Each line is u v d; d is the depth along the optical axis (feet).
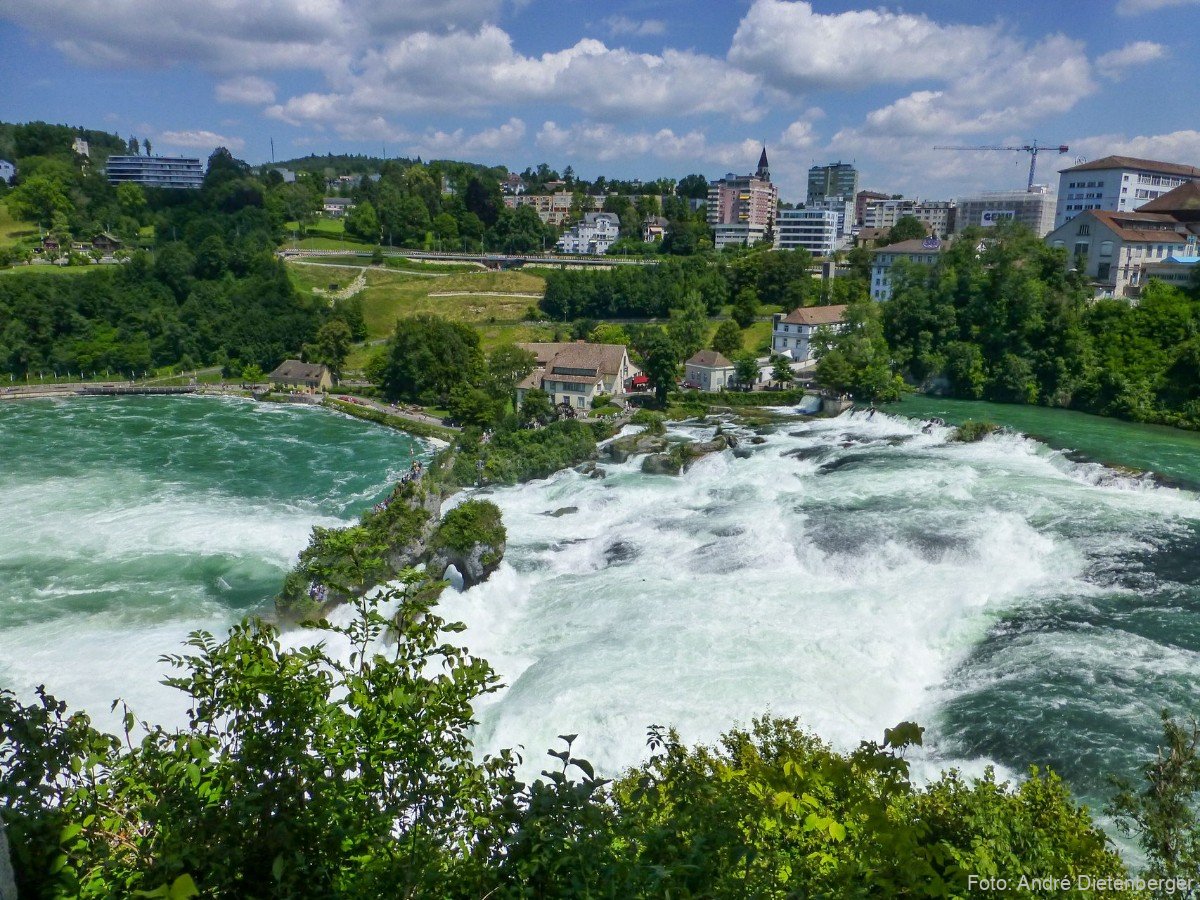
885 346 352.69
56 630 159.22
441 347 414.82
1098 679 116.37
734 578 162.71
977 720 110.01
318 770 33.09
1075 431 265.13
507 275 643.04
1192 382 288.30
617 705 116.67
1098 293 377.50
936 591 148.25
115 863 30.99
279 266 585.22
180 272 537.24
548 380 373.61
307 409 410.72
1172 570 151.94
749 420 320.29
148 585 180.75
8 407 398.01
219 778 33.22
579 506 221.25
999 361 334.03
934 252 489.26
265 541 208.23
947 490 203.21
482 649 143.33
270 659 35.09
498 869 31.63
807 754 72.13
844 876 33.32
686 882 31.30
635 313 565.94
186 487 258.16
